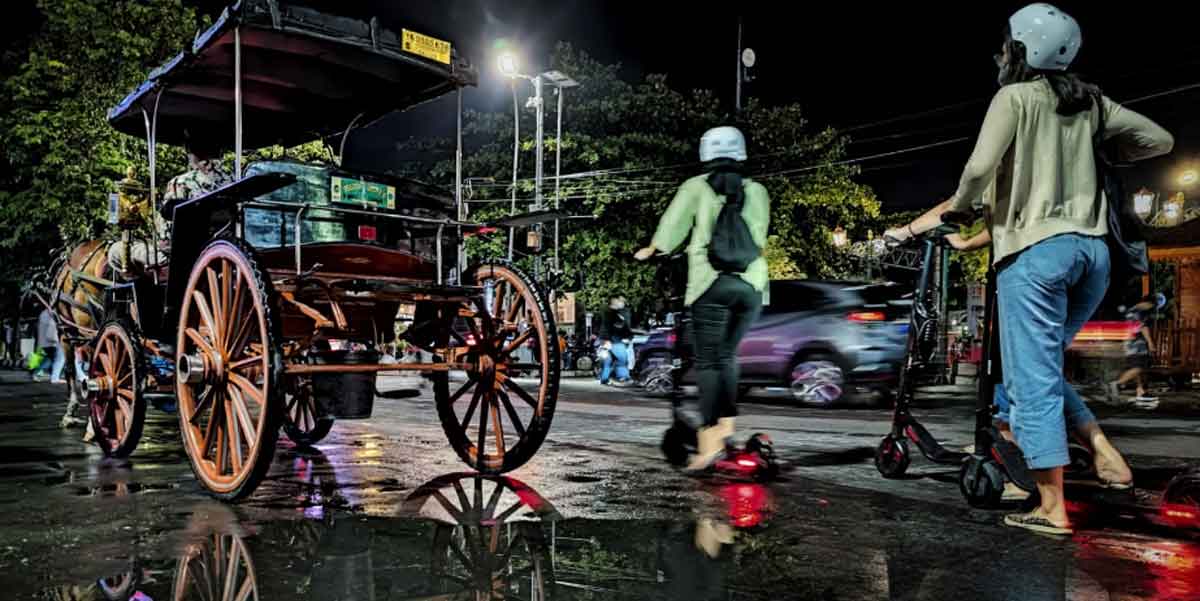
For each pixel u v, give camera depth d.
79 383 7.84
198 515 3.96
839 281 11.22
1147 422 8.94
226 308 4.46
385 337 5.64
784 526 3.69
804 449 6.13
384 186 5.54
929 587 2.83
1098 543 3.39
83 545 3.40
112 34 16.69
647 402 11.18
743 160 5.06
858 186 28.31
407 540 3.47
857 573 2.99
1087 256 3.53
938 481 4.80
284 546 3.38
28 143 16.59
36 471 5.28
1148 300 12.63
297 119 7.08
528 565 3.10
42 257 19.25
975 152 3.60
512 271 5.32
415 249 5.70
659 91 25.67
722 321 4.95
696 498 4.30
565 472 5.14
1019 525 3.66
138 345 5.57
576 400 11.70
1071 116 3.61
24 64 16.98
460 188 5.78
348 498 4.34
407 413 9.09
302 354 4.59
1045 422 3.51
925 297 4.74
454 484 4.74
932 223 4.11
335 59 5.52
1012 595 2.74
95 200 16.59
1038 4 3.73
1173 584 2.85
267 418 4.02
